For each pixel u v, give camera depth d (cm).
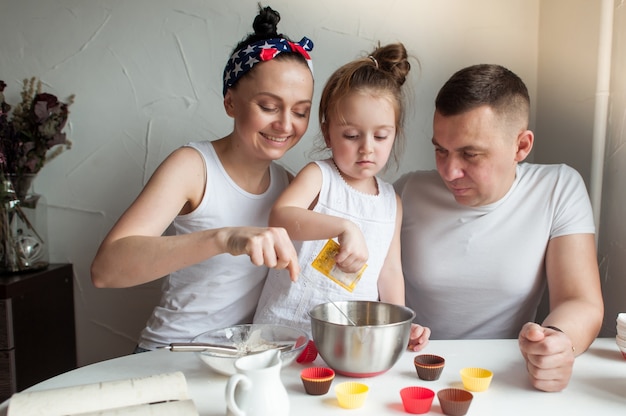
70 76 184
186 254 102
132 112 184
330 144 133
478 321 141
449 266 139
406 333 95
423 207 144
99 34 182
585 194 137
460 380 95
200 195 131
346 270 111
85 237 188
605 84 150
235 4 181
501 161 123
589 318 112
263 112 124
